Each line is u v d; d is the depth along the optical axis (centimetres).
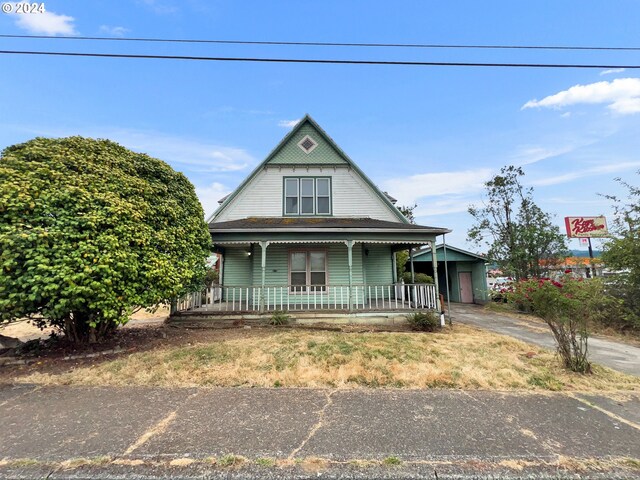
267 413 325
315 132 1248
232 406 342
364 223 1062
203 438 274
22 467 234
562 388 404
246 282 1149
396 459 245
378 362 498
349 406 343
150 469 232
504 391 392
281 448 259
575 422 311
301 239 927
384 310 904
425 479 226
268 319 877
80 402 353
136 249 534
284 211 1197
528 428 297
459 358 531
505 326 937
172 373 446
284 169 1220
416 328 819
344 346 599
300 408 338
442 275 1981
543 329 884
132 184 575
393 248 1220
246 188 1206
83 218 468
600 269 916
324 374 442
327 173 1225
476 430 292
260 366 477
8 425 298
